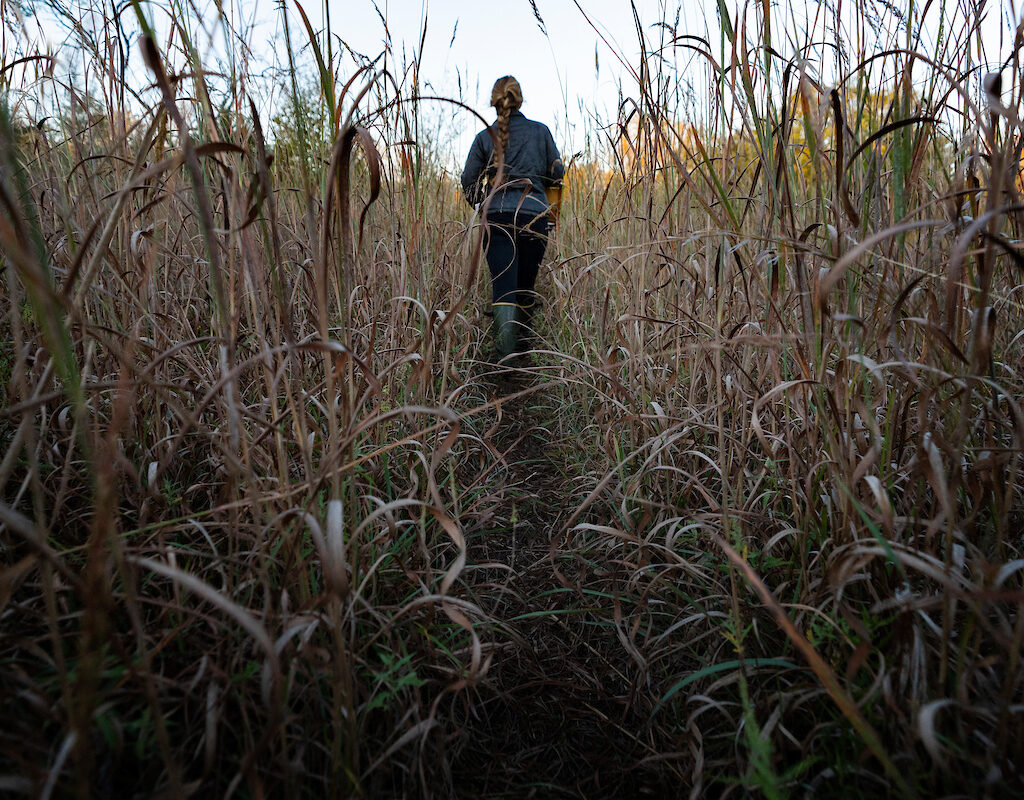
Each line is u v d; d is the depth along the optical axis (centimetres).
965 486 117
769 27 112
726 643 119
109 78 146
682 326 164
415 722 103
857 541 95
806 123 109
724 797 88
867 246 76
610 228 261
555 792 104
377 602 123
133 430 132
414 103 153
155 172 77
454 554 159
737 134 163
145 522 109
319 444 148
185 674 93
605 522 179
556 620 145
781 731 92
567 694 124
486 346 328
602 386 203
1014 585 106
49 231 163
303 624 86
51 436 133
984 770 79
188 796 73
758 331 134
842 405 113
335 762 84
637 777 106
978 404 121
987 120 127
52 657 90
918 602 83
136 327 122
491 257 319
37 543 63
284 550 106
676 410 177
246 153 94
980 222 68
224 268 143
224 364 100
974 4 121
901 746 87
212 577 116
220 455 131
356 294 180
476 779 105
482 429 248
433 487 120
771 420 151
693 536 149
